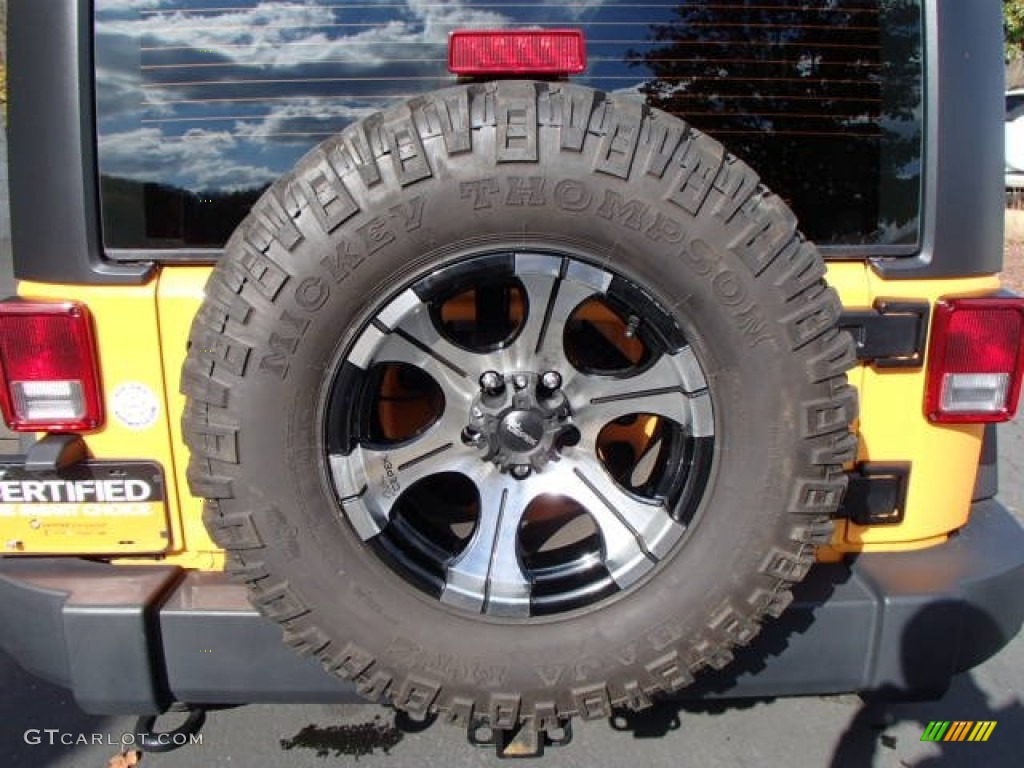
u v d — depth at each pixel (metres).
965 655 2.18
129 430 2.05
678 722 2.68
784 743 2.62
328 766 2.50
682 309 1.77
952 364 2.06
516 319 2.09
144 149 2.01
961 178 2.08
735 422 1.82
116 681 2.05
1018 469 4.72
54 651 2.08
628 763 2.52
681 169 1.70
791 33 2.05
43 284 2.03
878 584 2.12
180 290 1.99
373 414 2.12
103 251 2.02
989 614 2.18
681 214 1.71
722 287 1.74
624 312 1.85
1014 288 9.05
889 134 2.09
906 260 2.10
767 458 1.82
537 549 2.24
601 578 1.93
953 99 2.05
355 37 2.01
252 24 2.00
